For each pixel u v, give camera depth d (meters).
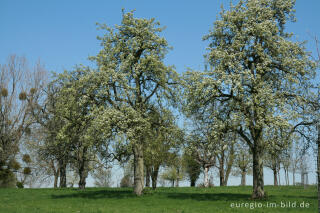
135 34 30.86
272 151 25.44
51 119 39.81
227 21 27.75
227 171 55.41
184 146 30.05
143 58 29.22
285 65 25.84
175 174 59.75
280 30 28.23
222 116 25.91
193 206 22.88
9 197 29.89
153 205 23.62
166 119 30.06
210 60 27.09
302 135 25.12
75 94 29.06
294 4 27.53
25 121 46.66
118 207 22.56
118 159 32.72
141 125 27.28
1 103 46.53
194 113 27.94
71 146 35.16
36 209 21.77
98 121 26.17
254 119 24.83
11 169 46.47
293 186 44.50
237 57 26.36
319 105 23.86
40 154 38.09
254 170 26.30
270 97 23.69
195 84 25.88
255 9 26.97
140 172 30.31
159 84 30.59
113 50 30.12
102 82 27.97
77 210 21.23
